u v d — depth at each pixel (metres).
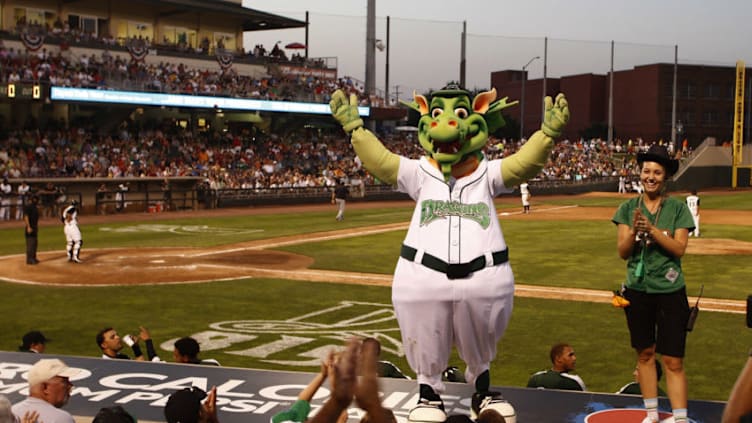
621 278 20.48
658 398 7.03
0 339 14.12
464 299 6.11
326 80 64.62
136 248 27.38
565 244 28.14
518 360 12.64
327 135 65.69
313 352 13.23
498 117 6.57
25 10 51.62
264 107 54.81
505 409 6.16
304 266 22.88
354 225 36.19
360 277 20.88
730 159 80.25
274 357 12.89
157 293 18.67
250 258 24.67
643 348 6.15
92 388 7.43
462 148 6.25
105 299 17.92
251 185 50.78
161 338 14.18
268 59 62.12
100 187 43.88
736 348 13.22
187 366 8.16
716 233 32.28
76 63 49.25
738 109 79.12
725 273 21.31
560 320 15.47
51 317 15.98
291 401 7.05
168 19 58.84
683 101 95.25
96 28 55.19
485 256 6.16
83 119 50.72
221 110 53.72
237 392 7.31
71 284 19.88
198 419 5.18
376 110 60.94
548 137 6.11
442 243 6.18
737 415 2.28
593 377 11.66
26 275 21.23
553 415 6.50
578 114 101.19
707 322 15.15
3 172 41.34
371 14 62.97
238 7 59.03
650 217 6.11
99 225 36.47
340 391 2.84
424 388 6.42
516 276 20.83
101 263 23.44
